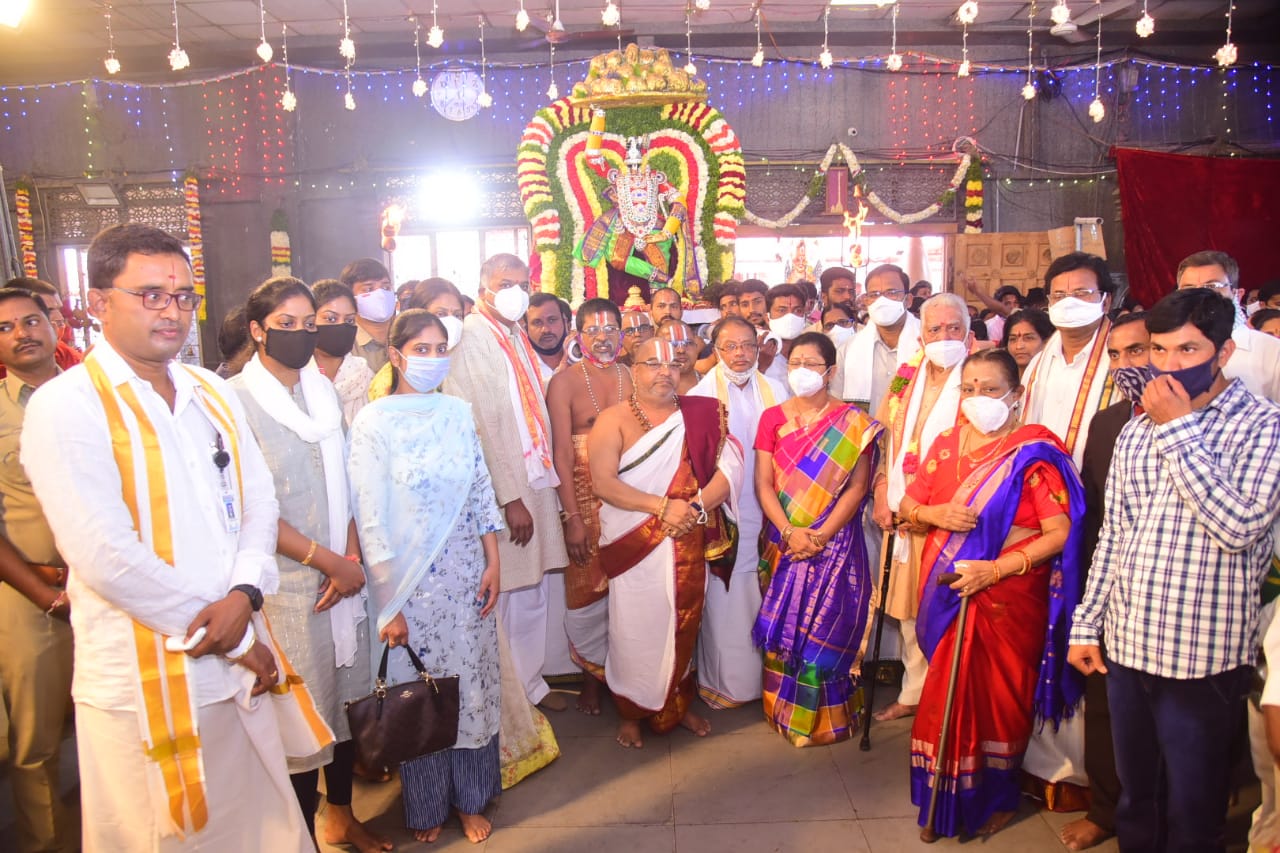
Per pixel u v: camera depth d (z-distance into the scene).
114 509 1.73
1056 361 3.08
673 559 3.21
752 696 3.66
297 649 2.41
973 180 11.53
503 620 3.60
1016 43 11.70
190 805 1.81
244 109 11.98
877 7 10.97
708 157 5.37
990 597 2.69
